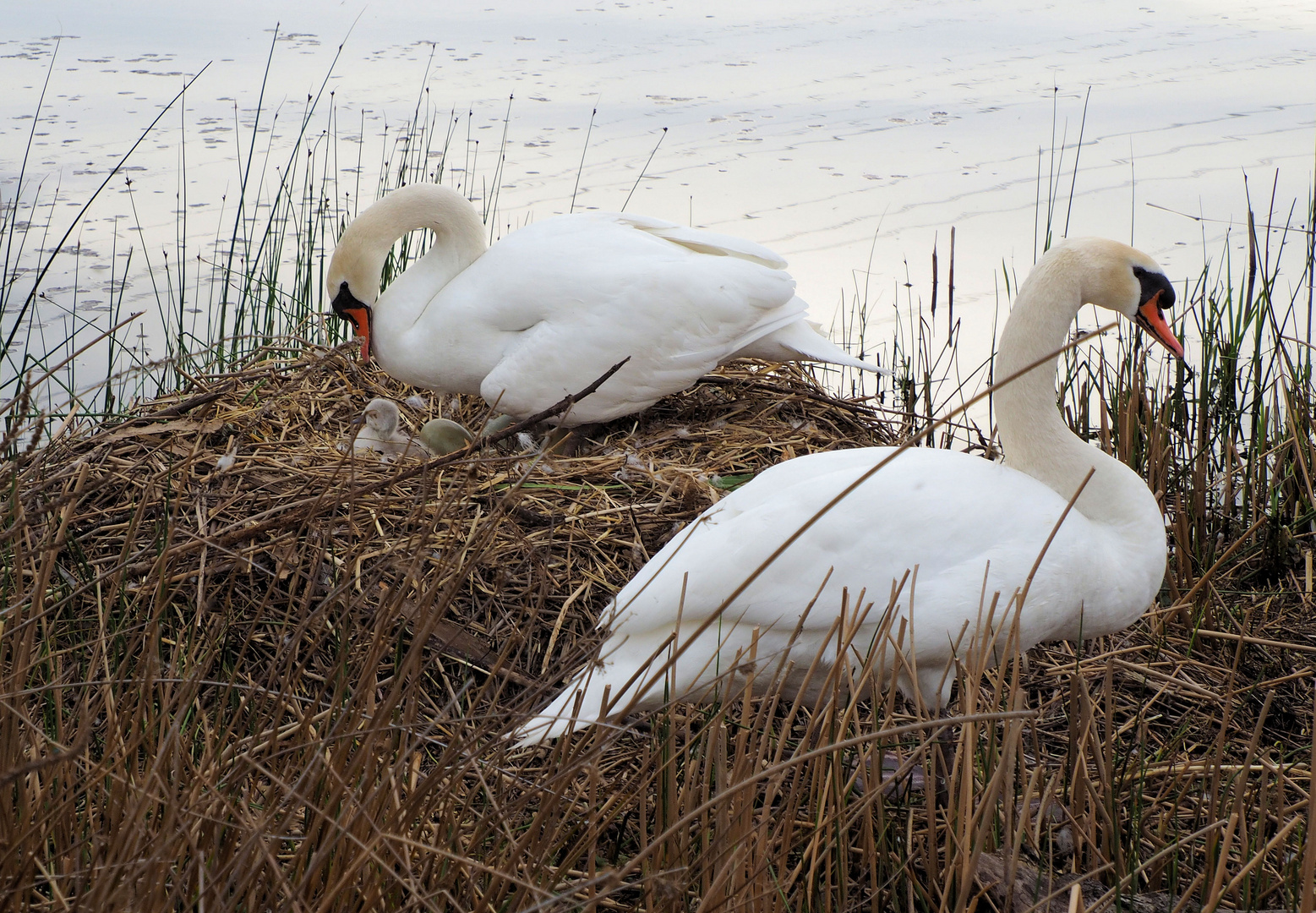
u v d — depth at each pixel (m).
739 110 14.12
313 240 9.01
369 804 3.31
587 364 6.61
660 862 3.80
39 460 5.71
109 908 2.99
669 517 5.83
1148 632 5.89
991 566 4.53
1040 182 12.04
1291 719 5.41
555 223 7.07
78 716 4.06
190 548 5.18
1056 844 4.57
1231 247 10.54
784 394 7.43
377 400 6.77
